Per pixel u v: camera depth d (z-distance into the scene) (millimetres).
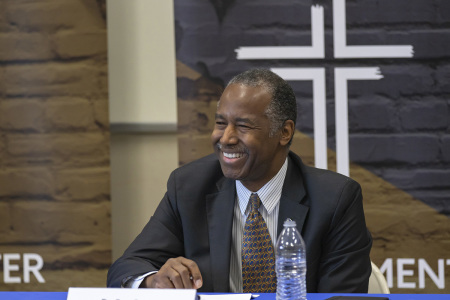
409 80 6785
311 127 6828
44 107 6891
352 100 6812
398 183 6836
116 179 7559
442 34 6742
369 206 6859
